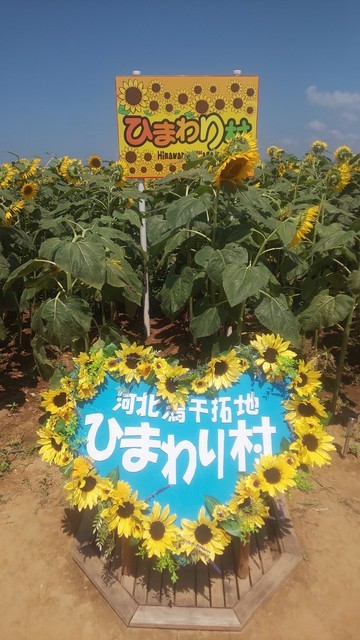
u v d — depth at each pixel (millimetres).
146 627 1316
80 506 1255
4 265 2396
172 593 1383
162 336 3271
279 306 2000
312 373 1333
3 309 2508
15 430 2215
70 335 1868
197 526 1227
